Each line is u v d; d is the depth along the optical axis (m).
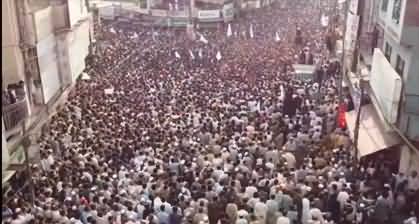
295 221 13.93
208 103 24.47
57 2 24.56
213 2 51.38
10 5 19.08
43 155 17.70
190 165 16.67
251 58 35.53
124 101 24.62
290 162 17.89
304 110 24.33
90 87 27.50
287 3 65.00
